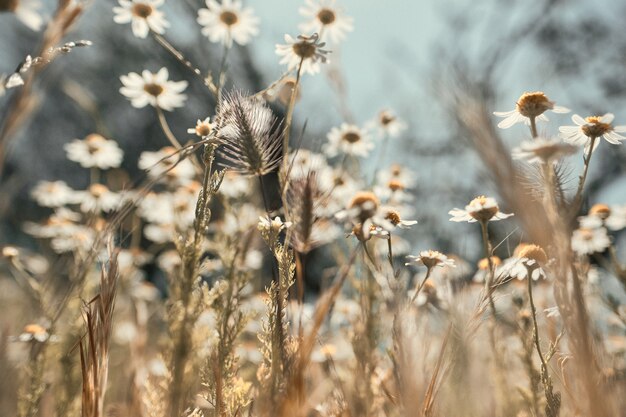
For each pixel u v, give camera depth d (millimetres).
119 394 545
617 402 359
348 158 733
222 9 651
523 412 464
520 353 463
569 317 369
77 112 2523
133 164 2568
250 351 569
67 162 2531
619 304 496
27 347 531
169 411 426
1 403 493
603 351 380
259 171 455
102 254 461
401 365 399
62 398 519
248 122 455
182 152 463
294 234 442
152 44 2418
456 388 432
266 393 427
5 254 625
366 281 496
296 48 538
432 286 437
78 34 2482
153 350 612
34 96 403
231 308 460
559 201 375
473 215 453
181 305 435
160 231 811
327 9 619
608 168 1518
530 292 447
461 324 427
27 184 2148
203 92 2443
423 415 413
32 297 584
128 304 729
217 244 502
